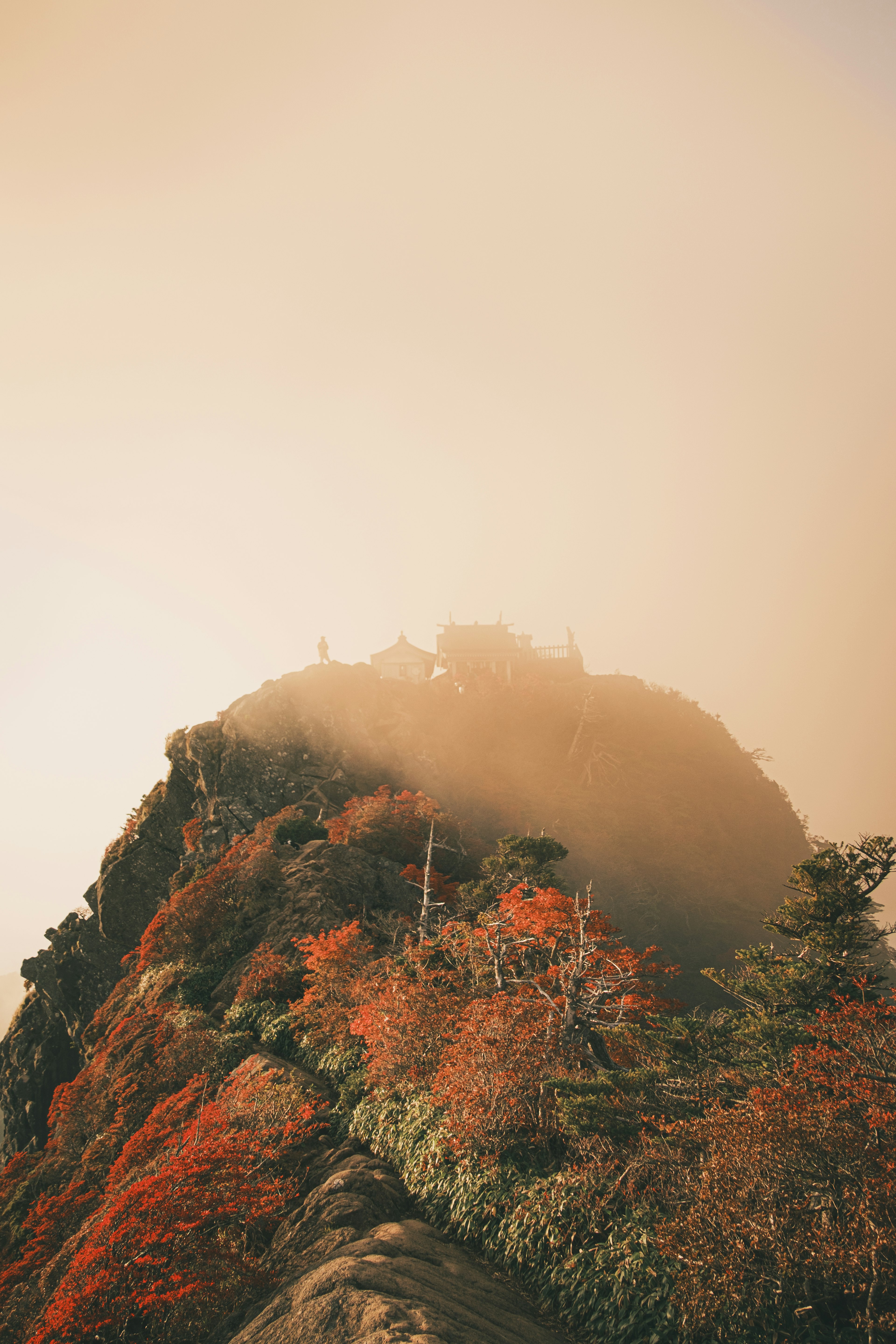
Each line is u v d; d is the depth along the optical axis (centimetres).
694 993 6281
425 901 3488
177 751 7169
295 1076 2169
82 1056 4188
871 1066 1417
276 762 6988
